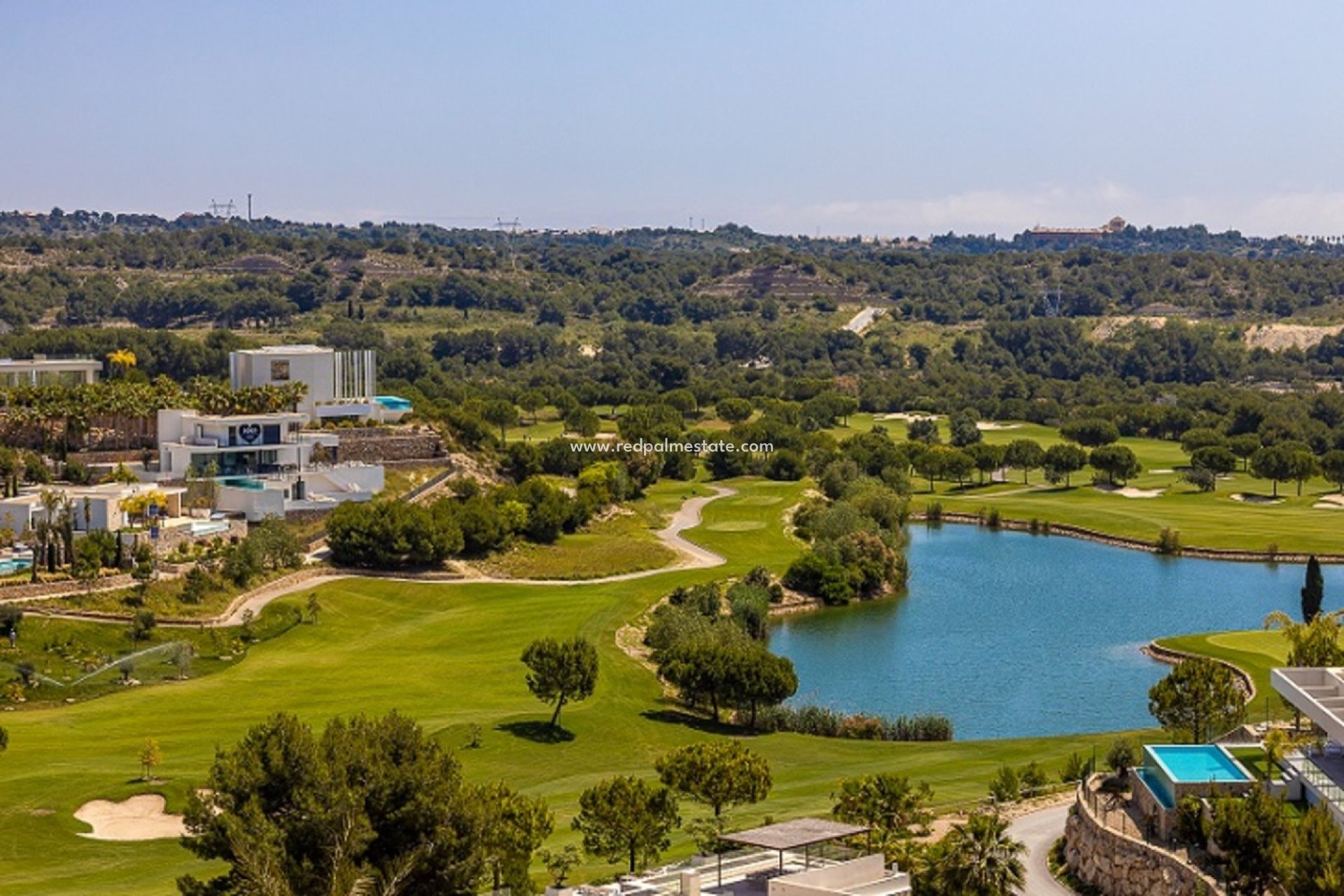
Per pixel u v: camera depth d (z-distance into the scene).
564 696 179.12
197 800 106.19
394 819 103.62
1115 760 135.75
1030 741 173.25
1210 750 123.75
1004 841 108.56
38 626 199.50
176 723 174.50
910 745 175.50
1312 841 95.00
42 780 147.00
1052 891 114.44
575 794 152.00
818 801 145.88
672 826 134.38
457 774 113.62
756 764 133.75
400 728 112.38
